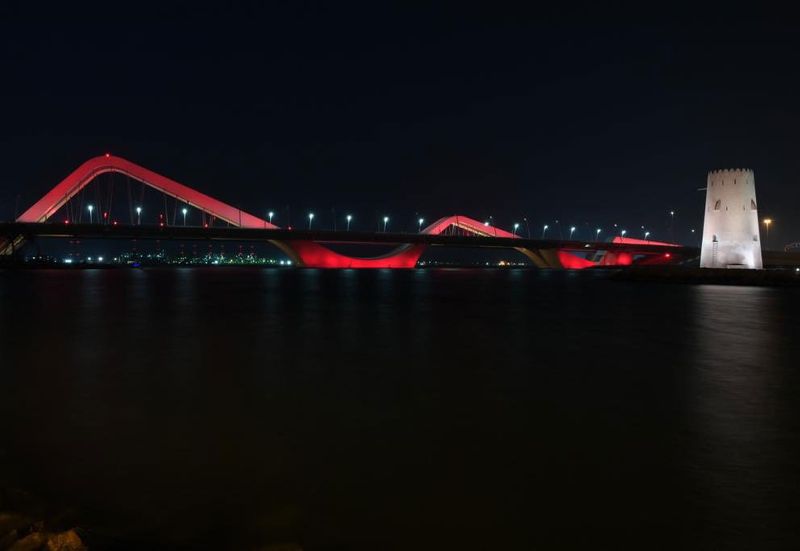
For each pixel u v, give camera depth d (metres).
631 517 5.93
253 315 27.53
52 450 7.84
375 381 12.41
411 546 5.44
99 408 10.03
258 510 6.11
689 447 7.95
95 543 5.38
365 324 23.91
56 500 6.33
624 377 12.93
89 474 7.02
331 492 6.52
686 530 5.68
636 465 7.29
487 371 13.62
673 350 17.12
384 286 57.62
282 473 7.04
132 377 12.73
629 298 40.97
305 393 11.23
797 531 5.66
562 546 5.43
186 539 5.53
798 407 10.16
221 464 7.34
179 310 29.94
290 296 41.69
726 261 58.31
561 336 20.33
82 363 14.52
